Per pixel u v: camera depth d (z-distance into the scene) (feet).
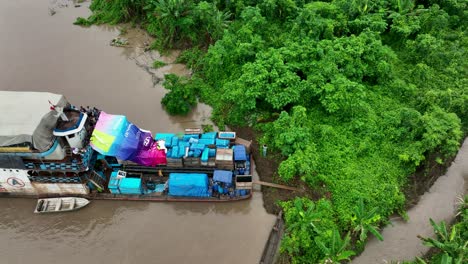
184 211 79.51
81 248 72.95
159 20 123.13
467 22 124.77
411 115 88.12
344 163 85.20
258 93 92.27
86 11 141.49
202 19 116.37
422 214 80.94
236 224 77.30
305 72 100.07
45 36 127.44
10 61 115.55
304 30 110.01
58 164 73.56
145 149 82.33
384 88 103.04
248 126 95.35
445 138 84.94
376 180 81.92
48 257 71.41
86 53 120.78
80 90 106.22
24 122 70.54
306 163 79.05
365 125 91.35
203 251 72.64
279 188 81.20
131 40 126.82
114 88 107.45
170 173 82.28
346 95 90.63
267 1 116.06
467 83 103.81
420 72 104.99
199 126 96.94
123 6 131.95
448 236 70.03
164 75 107.45
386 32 122.72
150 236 75.05
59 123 74.95
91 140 77.77
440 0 126.52
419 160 83.10
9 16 136.77
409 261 71.31
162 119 98.68
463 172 90.94
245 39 109.09
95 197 79.66
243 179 78.79
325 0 130.31
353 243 73.56
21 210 78.64
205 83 107.34
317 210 75.25
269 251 71.26
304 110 87.10
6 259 71.05
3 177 76.23
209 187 81.25
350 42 103.65
